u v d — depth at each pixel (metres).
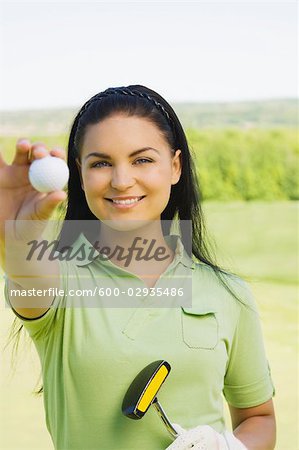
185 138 2.35
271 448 2.35
